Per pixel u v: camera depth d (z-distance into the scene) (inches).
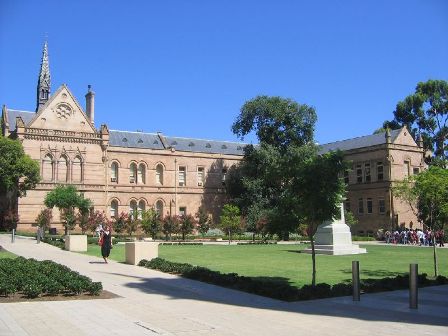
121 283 751.1
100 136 2763.3
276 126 2778.1
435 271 878.4
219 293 663.1
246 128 2832.2
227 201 3198.8
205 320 485.7
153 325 458.6
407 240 2292.1
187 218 2310.5
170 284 745.0
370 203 2891.2
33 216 2495.1
